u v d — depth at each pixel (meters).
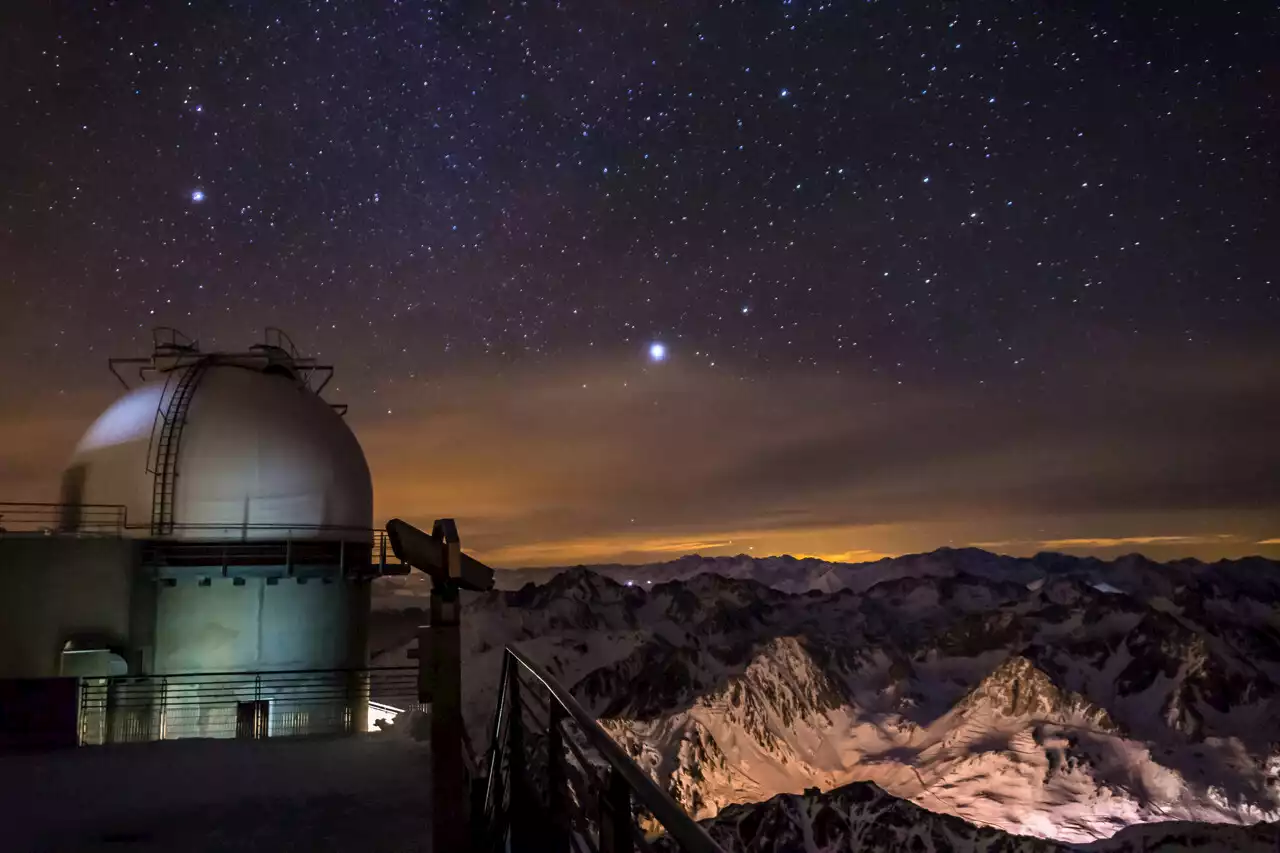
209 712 24.56
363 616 27.73
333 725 25.70
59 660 22.06
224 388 27.31
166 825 7.40
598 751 3.13
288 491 26.61
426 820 7.45
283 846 6.77
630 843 2.96
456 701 5.95
